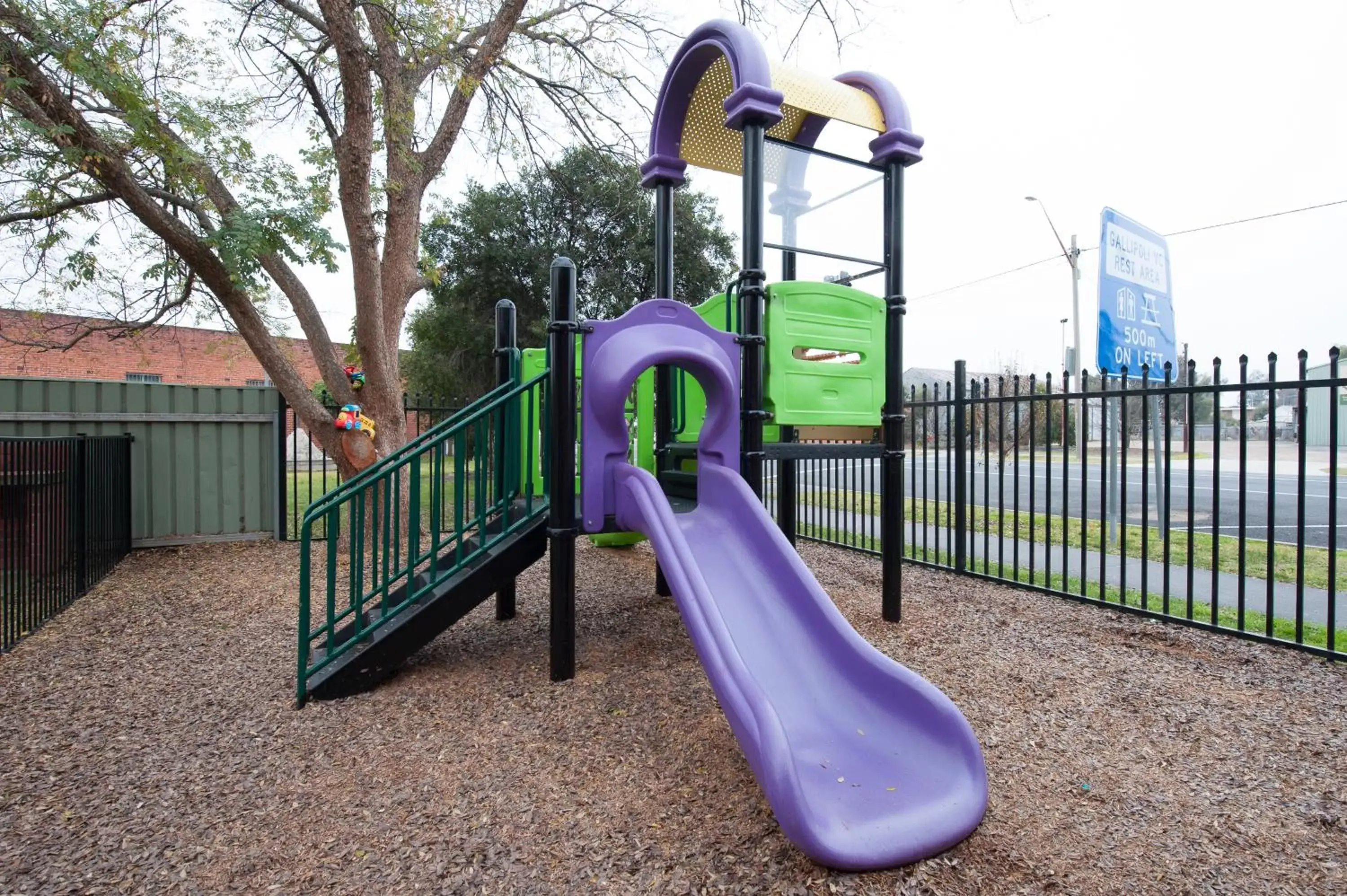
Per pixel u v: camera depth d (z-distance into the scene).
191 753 2.74
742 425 3.98
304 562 3.21
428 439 3.98
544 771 2.52
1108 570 6.49
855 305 4.37
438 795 2.38
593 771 2.52
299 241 5.79
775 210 5.71
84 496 5.36
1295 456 23.77
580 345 4.34
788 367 4.11
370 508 6.96
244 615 4.75
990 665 3.55
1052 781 2.43
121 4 6.20
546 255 19.27
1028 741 2.72
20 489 4.32
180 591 5.43
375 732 2.90
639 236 19.94
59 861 2.05
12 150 5.17
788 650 2.74
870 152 4.57
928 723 2.31
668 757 2.60
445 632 4.29
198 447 7.38
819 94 4.24
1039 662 3.61
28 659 3.86
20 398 6.75
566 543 3.42
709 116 4.98
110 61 5.14
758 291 3.95
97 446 5.74
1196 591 5.53
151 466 7.17
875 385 4.43
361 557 3.49
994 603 4.80
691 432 5.18
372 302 6.43
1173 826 2.16
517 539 3.64
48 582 4.69
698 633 2.41
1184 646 3.86
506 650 3.91
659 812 2.24
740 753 2.61
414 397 19.53
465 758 2.64
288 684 3.47
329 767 2.60
